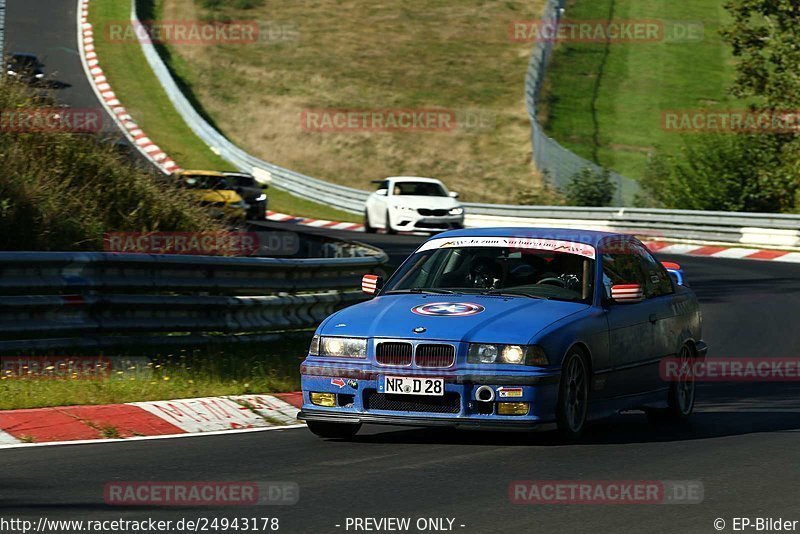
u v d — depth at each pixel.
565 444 27.98
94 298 38.44
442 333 26.95
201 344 42.09
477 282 30.55
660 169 125.00
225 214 63.06
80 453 26.19
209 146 156.25
